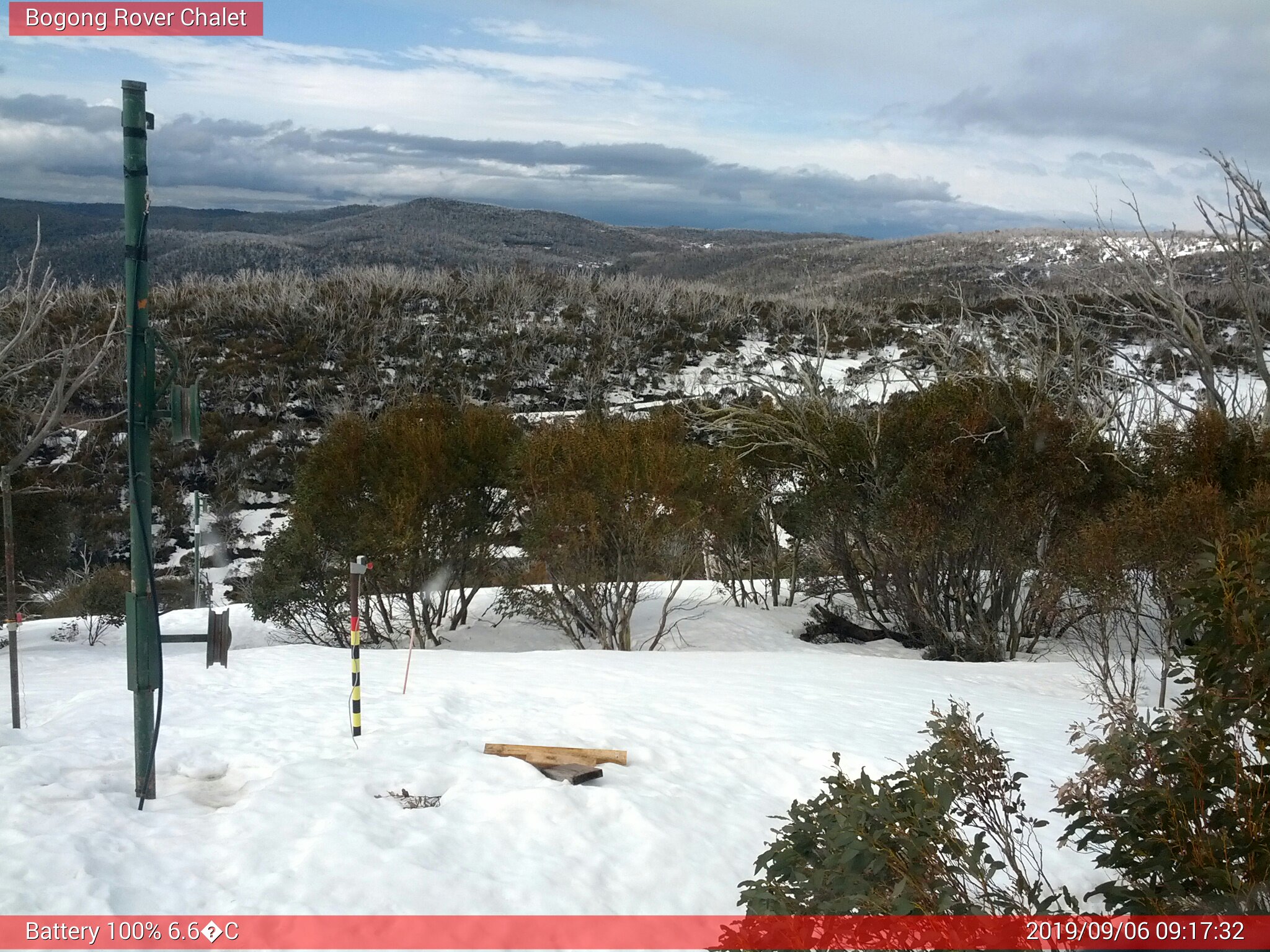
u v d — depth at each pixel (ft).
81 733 25.59
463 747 25.23
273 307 201.05
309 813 19.79
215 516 132.67
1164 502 46.73
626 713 32.24
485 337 199.52
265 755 23.98
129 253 19.79
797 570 92.17
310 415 163.53
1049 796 26.50
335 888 17.15
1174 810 13.48
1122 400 84.58
